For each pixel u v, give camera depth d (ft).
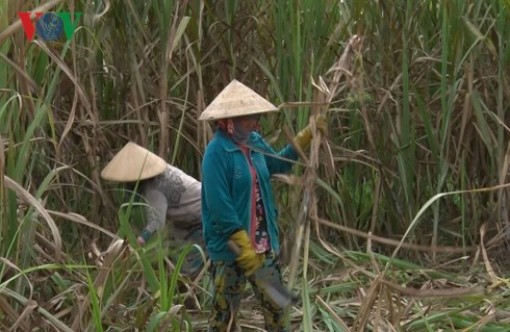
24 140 13.47
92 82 17.30
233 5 18.52
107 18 18.15
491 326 13.74
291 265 11.31
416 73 19.54
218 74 18.89
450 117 18.35
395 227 19.39
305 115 16.62
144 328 13.51
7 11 13.60
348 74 12.62
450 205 19.80
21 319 12.31
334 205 19.25
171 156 19.12
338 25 18.85
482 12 19.10
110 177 15.44
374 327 11.98
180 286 16.06
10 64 13.37
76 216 13.53
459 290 11.10
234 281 12.86
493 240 17.71
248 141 12.74
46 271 14.89
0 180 12.55
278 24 17.89
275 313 12.94
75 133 18.47
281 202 17.92
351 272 16.39
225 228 12.12
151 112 18.90
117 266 13.32
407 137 18.62
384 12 19.06
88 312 13.25
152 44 18.43
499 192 18.17
